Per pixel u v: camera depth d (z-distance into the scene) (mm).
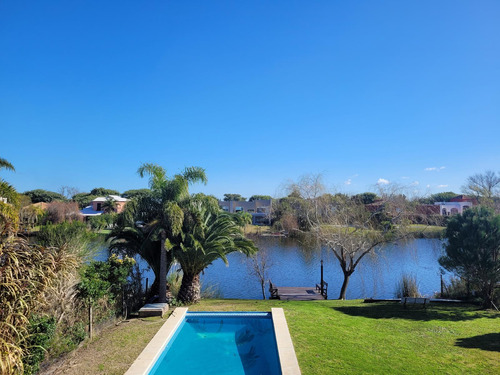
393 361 8227
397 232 21516
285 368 7539
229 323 11867
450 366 8000
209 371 8391
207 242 14352
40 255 6152
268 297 21781
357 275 28906
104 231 31922
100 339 9234
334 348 8914
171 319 11320
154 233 13555
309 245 28688
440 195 69500
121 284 11477
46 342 6852
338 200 22781
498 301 15094
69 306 8250
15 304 5559
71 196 82562
